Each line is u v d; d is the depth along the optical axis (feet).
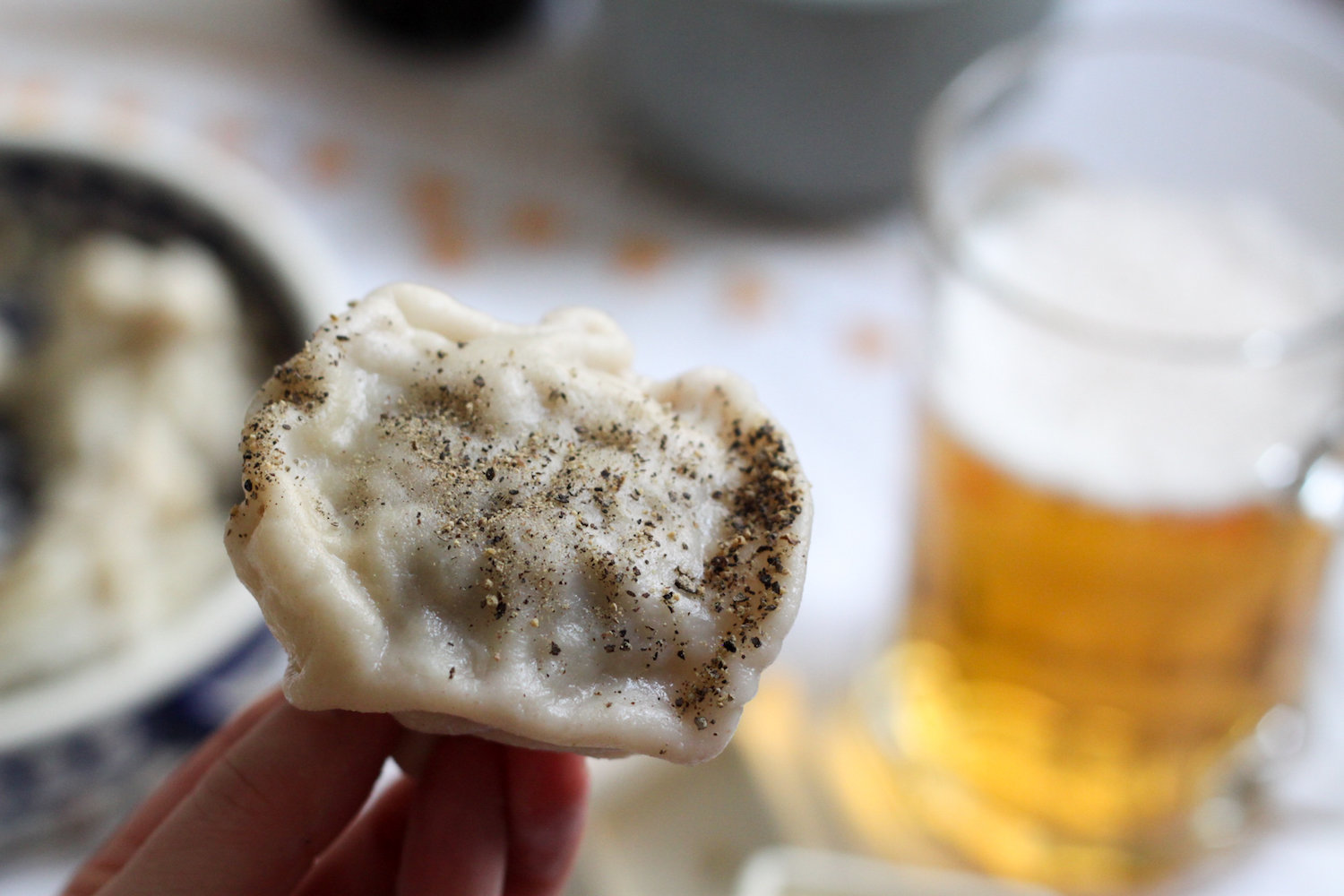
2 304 1.35
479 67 1.71
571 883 1.13
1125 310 1.11
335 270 1.34
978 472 1.09
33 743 1.09
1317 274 1.14
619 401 0.78
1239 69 1.23
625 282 1.52
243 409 1.30
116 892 0.83
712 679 0.74
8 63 1.64
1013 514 1.08
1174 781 1.22
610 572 0.74
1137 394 1.05
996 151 1.26
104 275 1.30
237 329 1.32
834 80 1.39
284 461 0.74
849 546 1.38
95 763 1.12
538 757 0.88
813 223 1.59
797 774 1.26
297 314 1.30
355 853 0.96
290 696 0.73
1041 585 1.11
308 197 1.56
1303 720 1.27
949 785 1.28
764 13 1.36
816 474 1.40
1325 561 1.15
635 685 0.74
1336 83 1.22
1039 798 1.24
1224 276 1.13
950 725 1.26
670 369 1.45
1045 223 1.18
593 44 1.75
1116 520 1.04
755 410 0.80
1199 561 1.06
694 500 0.77
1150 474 1.04
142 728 1.12
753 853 1.19
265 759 0.84
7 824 1.14
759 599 0.75
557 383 0.77
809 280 1.54
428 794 0.88
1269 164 1.24
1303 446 1.06
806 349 1.48
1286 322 1.09
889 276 1.55
